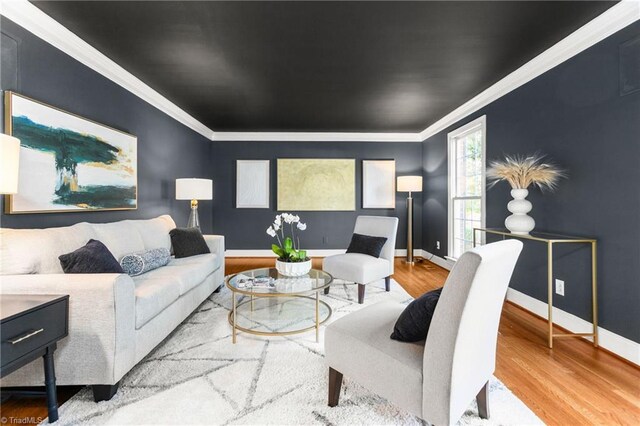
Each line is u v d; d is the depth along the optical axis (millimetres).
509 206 2484
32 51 1993
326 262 3230
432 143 4961
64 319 1361
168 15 1983
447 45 2344
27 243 1641
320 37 2244
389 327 1421
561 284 2352
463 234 4145
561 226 2348
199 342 2123
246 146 5367
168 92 3369
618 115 1905
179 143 4145
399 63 2652
